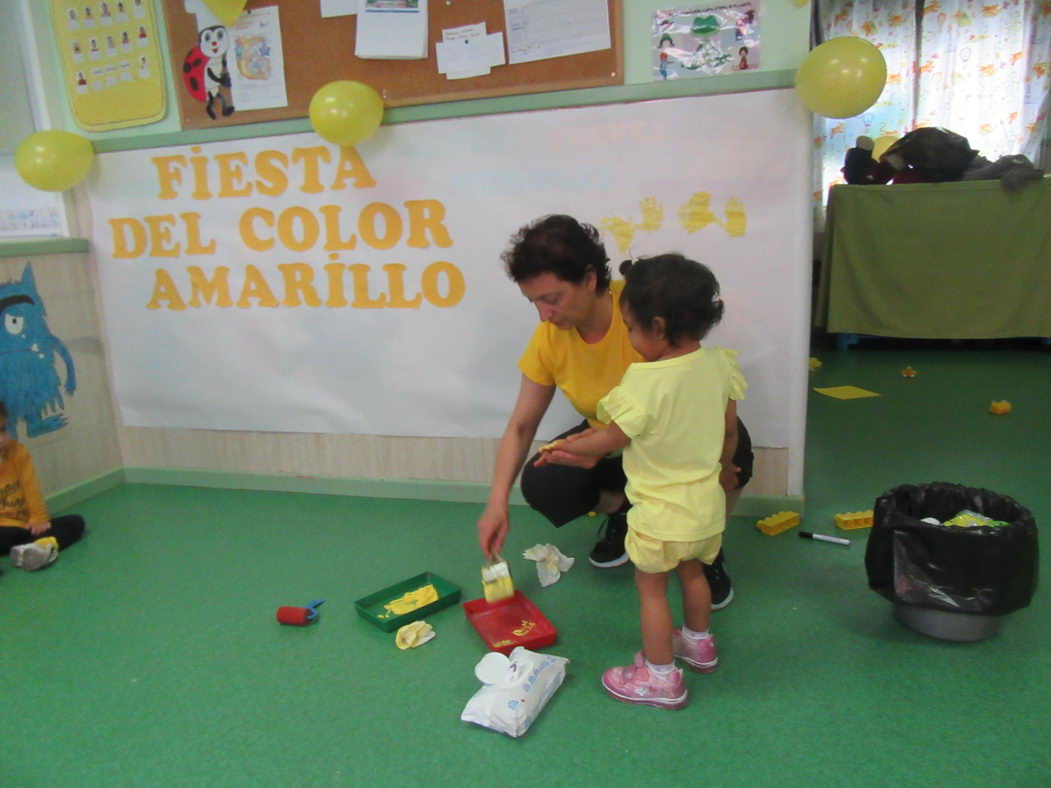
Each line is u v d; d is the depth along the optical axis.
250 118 2.16
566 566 1.82
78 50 2.27
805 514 2.07
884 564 1.46
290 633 1.61
